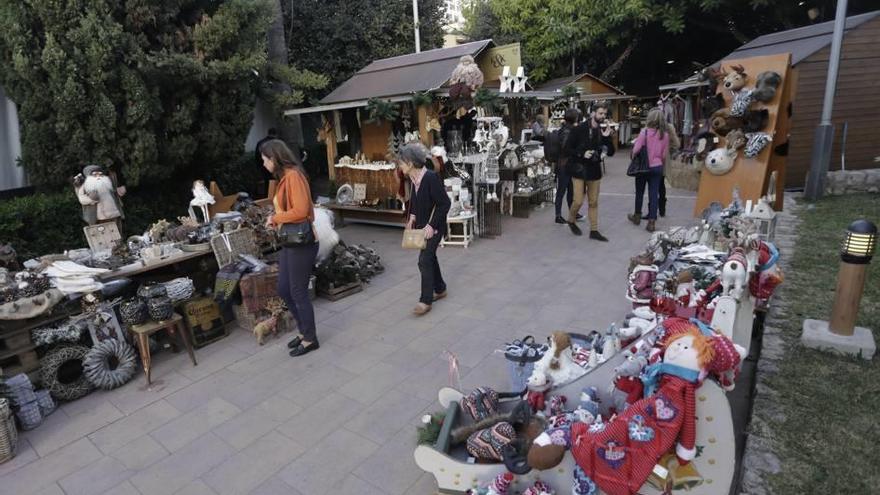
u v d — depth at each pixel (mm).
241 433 3271
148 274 5168
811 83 8578
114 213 5762
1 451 3096
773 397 2965
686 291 2879
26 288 3711
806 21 17453
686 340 1885
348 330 4699
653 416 1884
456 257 6703
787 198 8227
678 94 14352
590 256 6332
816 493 2271
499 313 4824
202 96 7703
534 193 8625
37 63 5988
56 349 3787
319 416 3398
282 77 9625
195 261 5355
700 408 1912
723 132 6609
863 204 7316
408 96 7406
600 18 18297
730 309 2502
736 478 2561
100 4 6121
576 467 2102
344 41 12977
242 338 4703
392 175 7906
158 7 6758
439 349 4203
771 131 6141
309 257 4125
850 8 16797
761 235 4285
